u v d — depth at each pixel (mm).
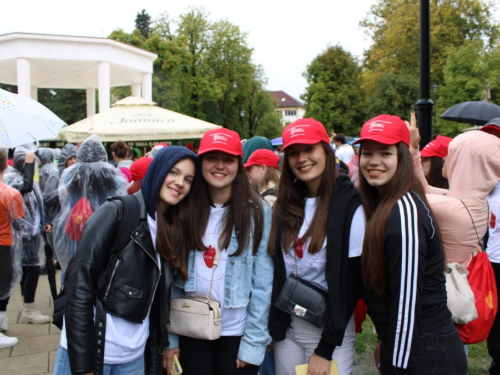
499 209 3018
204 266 2223
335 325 2043
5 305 4117
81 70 19234
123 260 1902
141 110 10188
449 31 32969
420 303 1819
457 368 1888
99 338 1852
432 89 29016
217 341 2270
